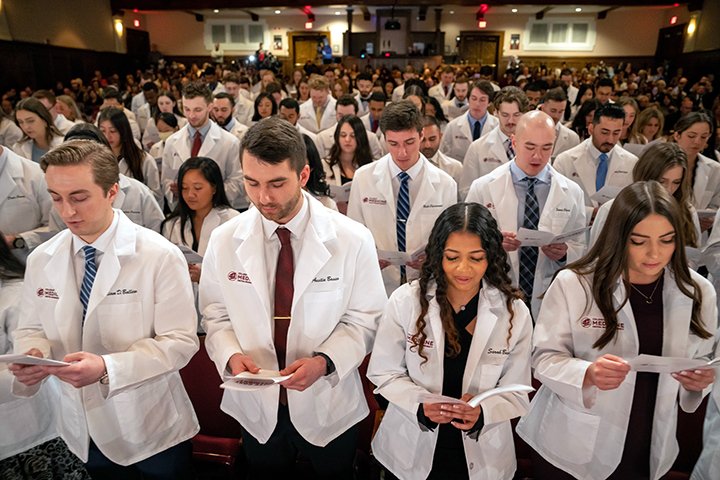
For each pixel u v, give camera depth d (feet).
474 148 12.69
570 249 8.78
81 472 6.28
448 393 5.31
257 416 5.42
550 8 62.03
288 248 5.17
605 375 4.47
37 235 9.07
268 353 5.18
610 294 4.89
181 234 8.79
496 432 5.27
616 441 5.03
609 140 10.85
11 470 5.96
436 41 67.10
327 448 5.72
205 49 69.41
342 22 68.80
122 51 60.59
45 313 5.07
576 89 33.19
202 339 7.22
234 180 13.44
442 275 5.08
